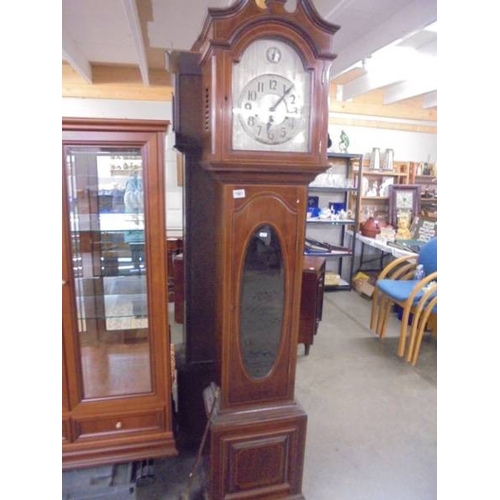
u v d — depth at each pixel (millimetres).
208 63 1267
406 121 4891
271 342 1442
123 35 3004
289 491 1540
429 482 1773
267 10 1188
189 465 1807
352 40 2938
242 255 1341
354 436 2076
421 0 2244
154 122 1468
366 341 3268
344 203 4750
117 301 1839
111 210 1713
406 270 3523
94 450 1675
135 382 1757
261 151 1257
